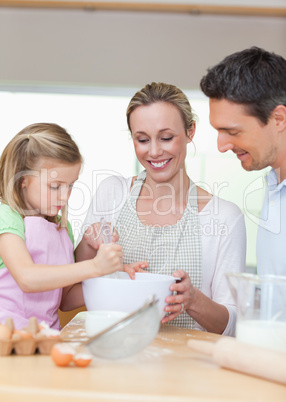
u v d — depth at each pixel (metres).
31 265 1.29
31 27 4.21
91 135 4.15
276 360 0.93
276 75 1.39
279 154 1.51
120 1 4.04
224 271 1.72
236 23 4.17
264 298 1.04
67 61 4.22
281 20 4.17
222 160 3.18
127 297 1.23
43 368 0.97
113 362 1.03
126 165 4.01
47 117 4.21
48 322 1.46
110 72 4.23
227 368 1.02
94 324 1.14
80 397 0.83
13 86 4.25
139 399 0.83
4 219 1.39
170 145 1.65
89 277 1.25
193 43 4.20
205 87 1.46
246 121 1.42
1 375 0.91
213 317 1.48
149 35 4.21
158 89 1.64
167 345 1.20
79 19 4.21
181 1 4.02
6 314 1.40
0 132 4.20
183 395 0.84
